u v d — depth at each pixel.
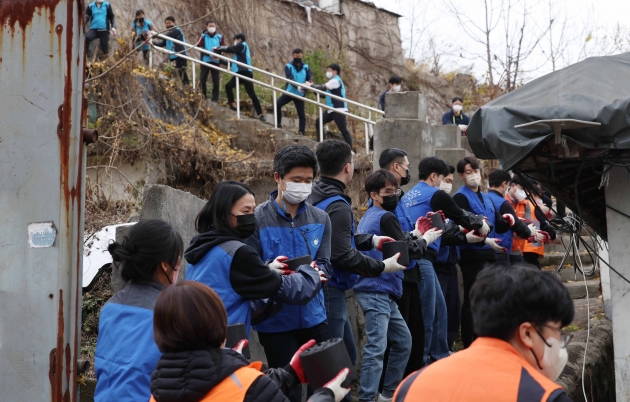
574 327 7.39
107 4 11.18
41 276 3.03
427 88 19.20
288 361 3.90
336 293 4.51
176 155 9.23
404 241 4.52
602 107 4.08
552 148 4.41
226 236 3.41
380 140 7.20
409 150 7.11
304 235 3.99
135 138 9.00
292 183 3.91
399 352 5.13
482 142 4.70
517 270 2.13
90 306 5.34
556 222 5.43
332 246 4.30
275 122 11.70
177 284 2.33
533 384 1.94
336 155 4.54
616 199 4.66
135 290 2.88
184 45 11.50
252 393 2.21
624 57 4.51
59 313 3.03
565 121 4.05
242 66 11.51
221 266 3.34
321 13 17.72
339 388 2.50
